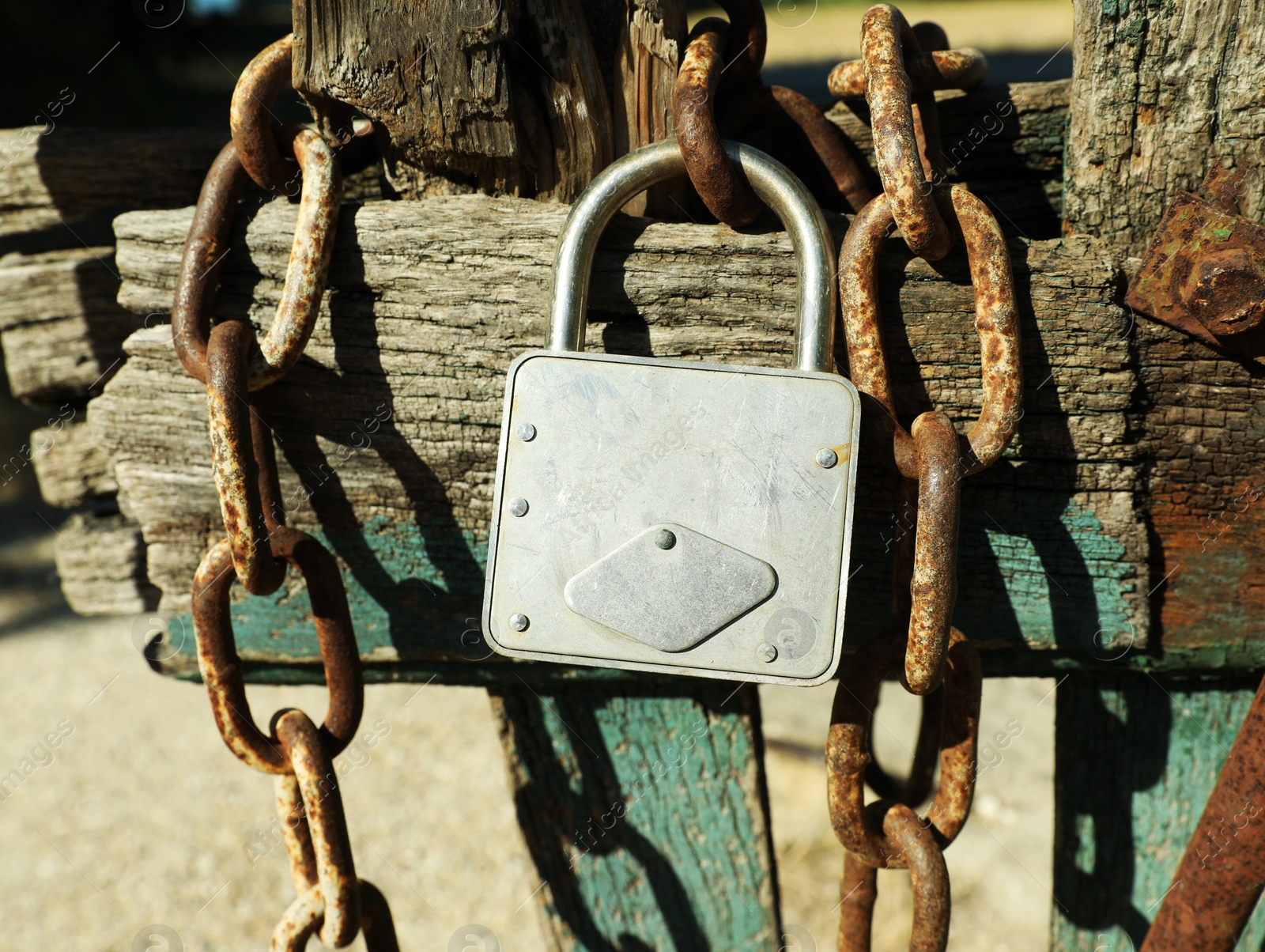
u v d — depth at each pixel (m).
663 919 1.57
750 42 1.16
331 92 1.13
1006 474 1.17
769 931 1.55
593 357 1.02
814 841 3.34
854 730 1.04
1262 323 1.05
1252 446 1.13
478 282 1.16
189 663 1.40
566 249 1.06
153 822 3.97
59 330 1.47
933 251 1.04
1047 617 1.22
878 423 1.02
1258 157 1.07
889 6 1.09
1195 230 1.08
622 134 1.22
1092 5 1.08
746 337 1.14
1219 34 1.05
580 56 1.15
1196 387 1.12
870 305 1.04
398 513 1.28
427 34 1.10
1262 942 1.44
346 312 1.19
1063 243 1.13
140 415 1.27
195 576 1.14
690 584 1.02
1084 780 1.44
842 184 1.23
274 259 1.18
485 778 4.12
